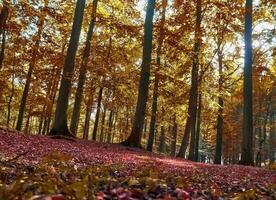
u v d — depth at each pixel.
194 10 23.59
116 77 26.30
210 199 3.84
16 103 36.06
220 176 8.34
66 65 17.45
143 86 19.25
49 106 32.34
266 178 8.86
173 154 42.91
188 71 24.78
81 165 6.70
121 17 24.45
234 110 42.69
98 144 16.75
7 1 19.61
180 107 28.05
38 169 4.35
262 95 37.19
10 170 4.53
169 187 4.05
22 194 2.56
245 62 19.19
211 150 74.50
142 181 4.12
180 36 22.78
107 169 5.29
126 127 46.91
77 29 17.77
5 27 22.33
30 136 14.09
